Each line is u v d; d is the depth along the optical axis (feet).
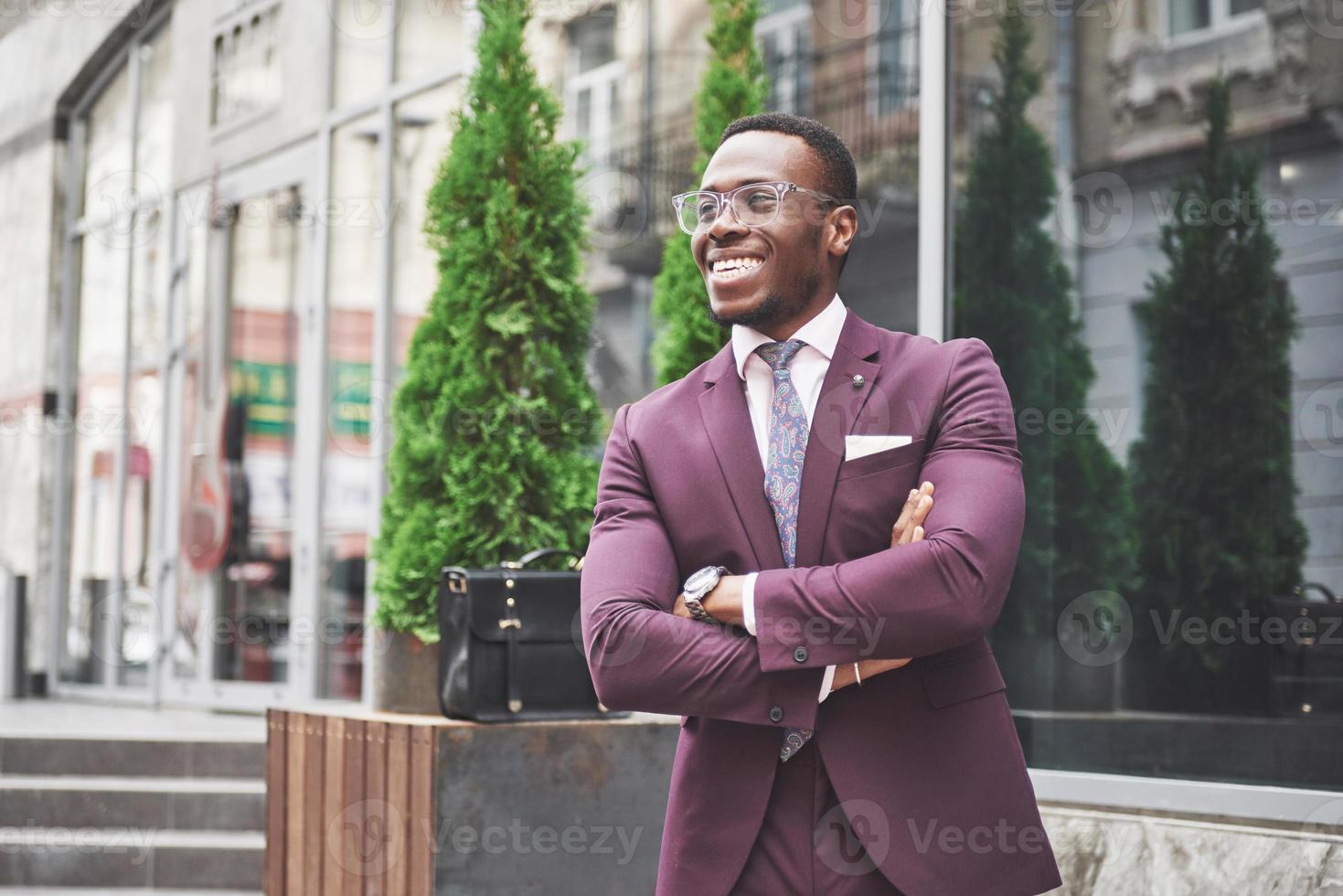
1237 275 11.71
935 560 4.72
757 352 5.33
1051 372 12.14
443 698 10.11
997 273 12.30
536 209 11.37
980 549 4.77
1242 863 9.19
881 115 15.24
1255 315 11.57
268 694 22.84
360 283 21.81
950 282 12.33
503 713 9.96
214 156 24.97
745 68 11.78
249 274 23.99
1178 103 12.17
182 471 25.00
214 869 16.89
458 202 11.37
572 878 10.02
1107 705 11.39
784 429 5.23
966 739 4.88
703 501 5.20
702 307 11.27
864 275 13.67
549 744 10.02
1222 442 11.52
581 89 20.11
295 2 23.21
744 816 4.91
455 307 11.21
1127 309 12.18
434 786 9.64
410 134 21.08
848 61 15.97
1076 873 9.96
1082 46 12.51
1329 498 10.95
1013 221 12.39
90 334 28.73
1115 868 9.78
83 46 28.04
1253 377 11.48
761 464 5.21
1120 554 11.71
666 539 5.30
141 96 27.43
